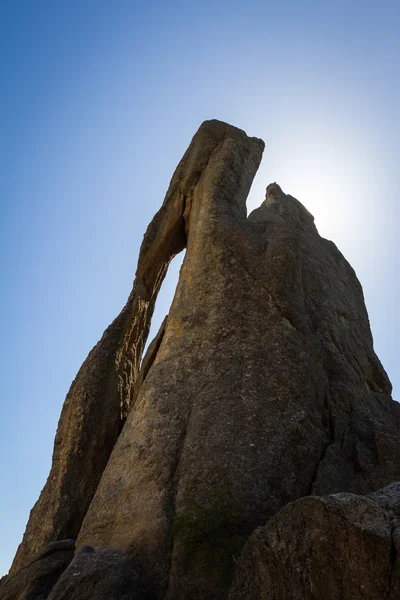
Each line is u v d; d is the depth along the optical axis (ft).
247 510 47.29
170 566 44.86
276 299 61.77
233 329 59.62
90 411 67.00
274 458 50.70
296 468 51.34
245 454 50.49
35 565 51.57
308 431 54.19
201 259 66.44
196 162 80.94
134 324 76.28
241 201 77.77
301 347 59.11
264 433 52.11
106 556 43.19
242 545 45.55
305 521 35.09
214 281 63.98
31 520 63.52
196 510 47.19
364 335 76.69
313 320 70.33
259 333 59.11
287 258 64.80
